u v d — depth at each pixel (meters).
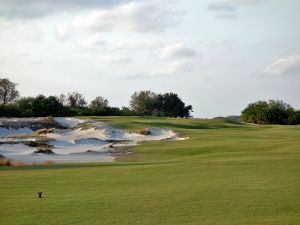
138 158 38.56
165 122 76.19
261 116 114.06
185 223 11.45
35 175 21.67
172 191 15.63
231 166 21.59
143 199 14.39
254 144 40.88
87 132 62.34
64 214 12.69
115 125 66.94
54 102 96.00
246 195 14.45
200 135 57.44
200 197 14.40
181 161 27.84
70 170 23.77
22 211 13.18
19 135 61.94
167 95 167.50
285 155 26.75
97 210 13.05
